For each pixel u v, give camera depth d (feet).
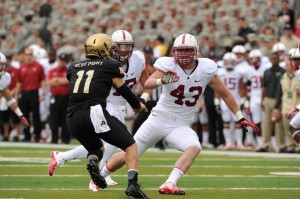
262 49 188.85
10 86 193.36
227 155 157.79
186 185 100.94
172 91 89.71
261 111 177.58
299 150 166.09
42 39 234.79
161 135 90.99
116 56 96.32
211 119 182.70
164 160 142.82
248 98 180.04
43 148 169.68
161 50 197.06
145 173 117.29
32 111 193.26
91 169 82.12
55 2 261.24
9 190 92.07
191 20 213.25
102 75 82.84
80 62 85.10
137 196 81.25
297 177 112.37
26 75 191.93
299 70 116.78
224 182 105.09
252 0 208.13
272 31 190.70
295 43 187.32
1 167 122.01
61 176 110.01
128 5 236.63
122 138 81.87
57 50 214.90
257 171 122.01
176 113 90.68
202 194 90.33
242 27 198.18
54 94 186.80
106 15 235.81
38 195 87.56
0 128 220.02
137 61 100.17
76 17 249.55
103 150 85.61
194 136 90.07
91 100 82.28
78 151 92.22
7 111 197.47
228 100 91.50
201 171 121.49
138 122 164.55
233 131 181.37
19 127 201.16
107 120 81.87
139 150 91.50
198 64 89.97
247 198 87.40
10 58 193.88
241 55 180.55
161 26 217.36
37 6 264.31
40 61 199.41
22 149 165.78
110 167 90.74
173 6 223.30
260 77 177.27
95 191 92.12
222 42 198.70
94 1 246.88
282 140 168.76
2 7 264.31
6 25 260.42
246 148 183.52
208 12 212.43
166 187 87.92
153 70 163.02
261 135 178.50
